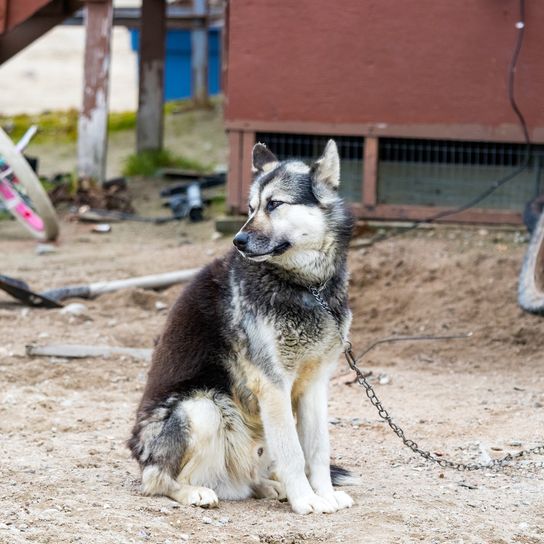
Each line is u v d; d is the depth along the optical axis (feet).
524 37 44.65
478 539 17.62
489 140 45.65
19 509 18.38
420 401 28.35
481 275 40.29
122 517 18.07
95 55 55.67
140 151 68.80
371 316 38.04
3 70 120.98
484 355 34.01
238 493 20.27
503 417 26.40
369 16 45.83
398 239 45.32
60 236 51.29
